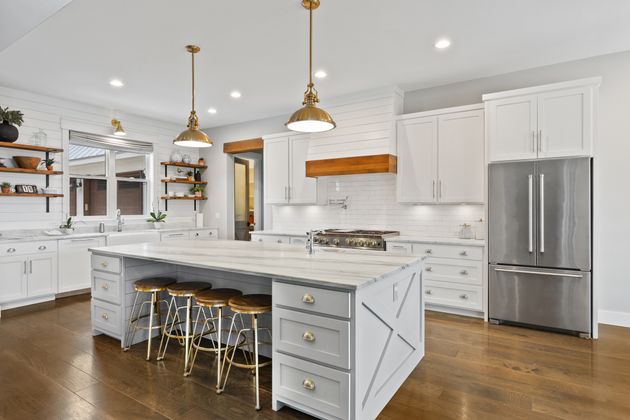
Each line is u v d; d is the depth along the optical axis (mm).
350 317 1871
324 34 3232
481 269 3824
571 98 3402
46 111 4980
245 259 2605
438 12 2881
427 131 4391
